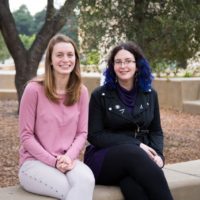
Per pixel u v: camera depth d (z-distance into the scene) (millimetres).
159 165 4000
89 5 6809
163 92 13039
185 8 6699
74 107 3904
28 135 3766
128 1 6867
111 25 7051
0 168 6098
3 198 3701
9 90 15102
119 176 3928
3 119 10172
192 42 7309
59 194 3635
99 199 3812
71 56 3842
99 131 4082
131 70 4113
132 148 3865
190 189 4410
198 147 7863
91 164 4027
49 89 3777
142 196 3740
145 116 4156
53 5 9383
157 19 6734
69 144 3867
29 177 3740
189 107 12273
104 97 4121
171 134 8992
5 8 9500
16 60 9797
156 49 7199
